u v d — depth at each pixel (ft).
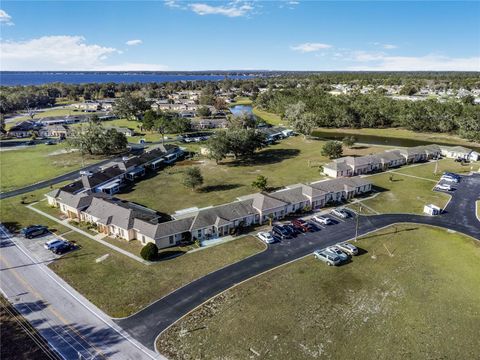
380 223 217.97
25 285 155.53
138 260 176.35
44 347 120.16
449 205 246.27
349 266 171.53
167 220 222.69
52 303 143.43
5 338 124.26
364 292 152.35
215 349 120.37
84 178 279.90
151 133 531.50
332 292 151.94
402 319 136.46
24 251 185.26
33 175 321.93
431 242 194.80
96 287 154.30
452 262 175.52
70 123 599.16
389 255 181.57
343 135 525.34
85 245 191.93
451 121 504.02
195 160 376.07
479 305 144.77
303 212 233.35
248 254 181.88
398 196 263.49
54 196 244.01
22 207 246.68
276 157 385.91
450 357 118.83
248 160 374.43
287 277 161.99
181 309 140.67
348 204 247.70
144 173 327.67
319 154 395.34
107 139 393.70
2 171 334.24
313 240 196.54
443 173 320.91
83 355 116.78
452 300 147.74
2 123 539.70
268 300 146.20
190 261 175.52
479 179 304.09
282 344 123.03
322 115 578.66
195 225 196.24
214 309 140.67
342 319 135.95
